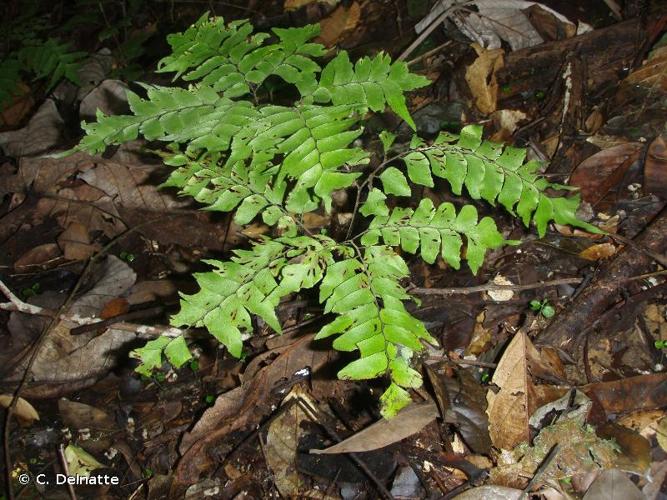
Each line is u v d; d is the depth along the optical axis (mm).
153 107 380
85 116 733
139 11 1111
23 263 666
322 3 988
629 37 733
